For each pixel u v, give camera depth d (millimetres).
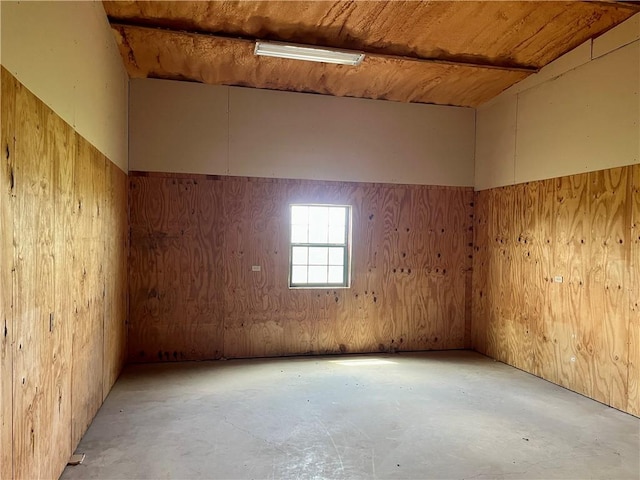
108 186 3672
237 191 4977
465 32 3859
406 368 4730
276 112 5078
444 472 2598
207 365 4715
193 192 4863
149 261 4770
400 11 3541
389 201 5418
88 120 2980
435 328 5570
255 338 5051
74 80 2629
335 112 5254
